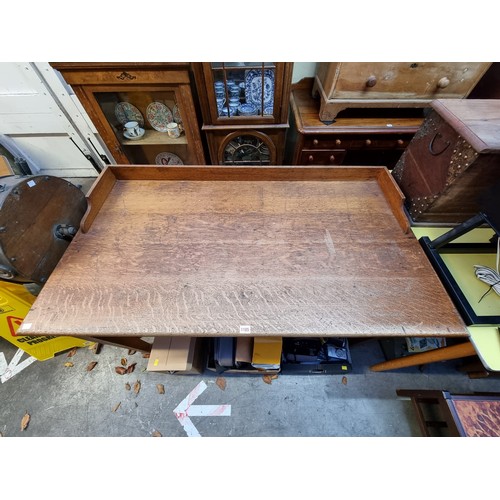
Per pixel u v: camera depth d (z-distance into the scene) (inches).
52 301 30.5
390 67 47.4
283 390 51.8
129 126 61.5
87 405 50.1
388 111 60.1
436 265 33.4
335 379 52.7
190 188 43.6
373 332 28.1
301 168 43.1
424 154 36.9
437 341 49.8
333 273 32.9
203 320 29.1
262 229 37.9
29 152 80.0
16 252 33.0
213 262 34.2
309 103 62.6
